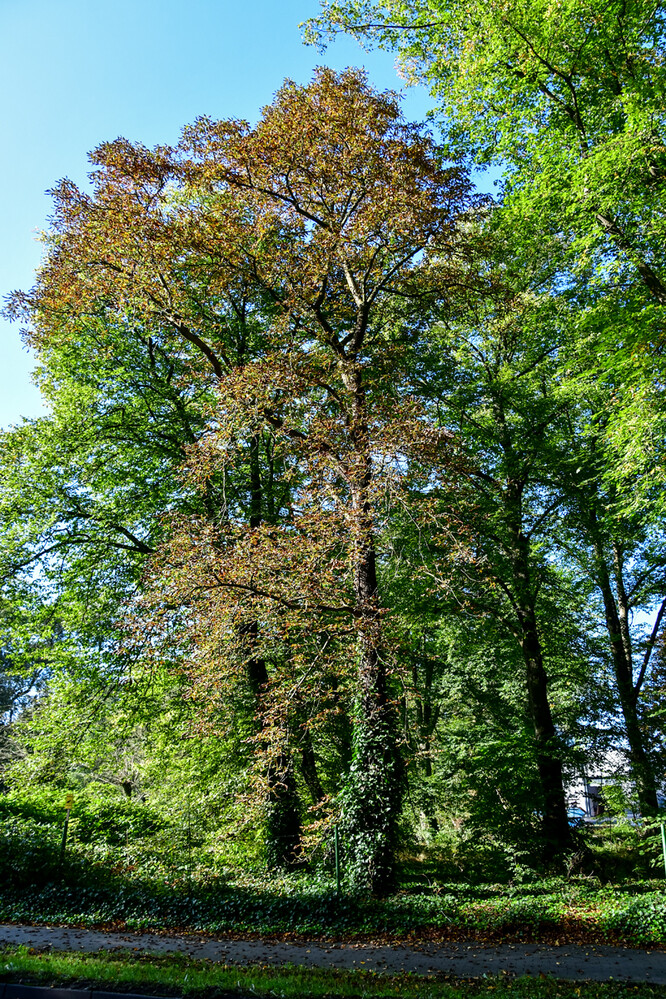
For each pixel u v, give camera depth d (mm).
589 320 14078
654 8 12383
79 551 19375
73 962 8586
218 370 18781
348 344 18891
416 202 15008
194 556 13312
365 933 11180
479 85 14398
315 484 13789
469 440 19359
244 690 18359
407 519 15148
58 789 20797
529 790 17375
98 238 16656
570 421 20031
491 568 16828
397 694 16281
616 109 12594
